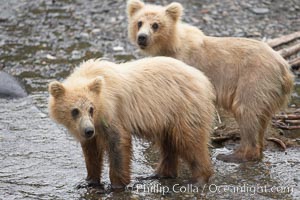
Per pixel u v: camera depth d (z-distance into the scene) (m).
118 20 23.22
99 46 21.31
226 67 14.17
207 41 14.77
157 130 12.09
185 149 12.14
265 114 13.56
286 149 14.16
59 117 11.25
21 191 12.06
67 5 24.59
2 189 12.12
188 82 12.15
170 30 15.04
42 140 14.59
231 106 14.06
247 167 13.20
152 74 12.06
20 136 14.79
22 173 12.88
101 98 11.25
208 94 12.34
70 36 22.12
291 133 15.03
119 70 11.87
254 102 13.48
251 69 13.72
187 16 23.17
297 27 22.61
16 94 17.30
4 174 12.81
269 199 11.65
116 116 11.57
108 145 11.63
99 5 24.47
